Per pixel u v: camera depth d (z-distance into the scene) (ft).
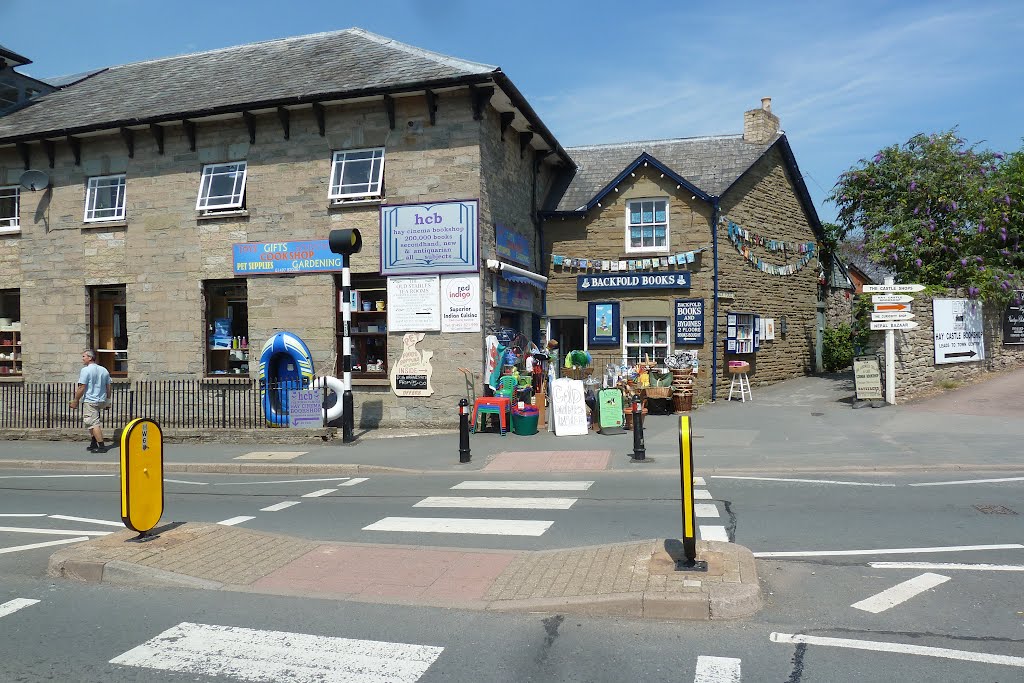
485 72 47.60
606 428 46.83
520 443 44.04
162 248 55.57
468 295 49.37
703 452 38.78
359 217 51.52
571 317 62.75
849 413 49.55
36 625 17.17
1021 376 59.06
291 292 52.80
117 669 14.73
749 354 63.57
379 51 56.34
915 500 27.17
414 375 50.21
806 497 28.22
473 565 20.58
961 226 64.13
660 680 13.61
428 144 50.26
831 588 18.15
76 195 57.82
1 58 67.31
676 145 69.31
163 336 55.42
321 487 34.86
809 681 13.41
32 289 59.00
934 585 18.20
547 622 16.58
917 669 13.78
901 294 51.44
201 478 38.73
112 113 57.16
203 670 14.58
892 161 67.15
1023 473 31.86
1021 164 67.72
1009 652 14.44
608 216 62.08
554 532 24.22
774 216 68.44
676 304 59.98
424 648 15.34
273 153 53.21
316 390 48.42
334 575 20.12
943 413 47.26
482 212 49.83
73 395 57.62
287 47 63.10
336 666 14.60
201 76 61.41
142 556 21.11
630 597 16.81
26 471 42.75
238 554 21.91
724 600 16.40
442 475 36.99
